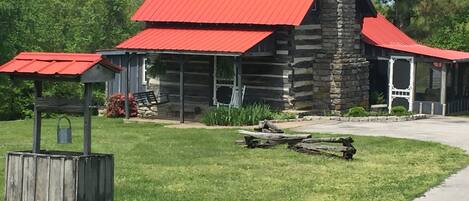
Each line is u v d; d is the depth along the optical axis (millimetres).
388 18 46594
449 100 31734
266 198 14664
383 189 15555
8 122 29797
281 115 27953
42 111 12312
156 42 29000
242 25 29188
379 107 31578
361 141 22359
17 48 39438
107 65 12281
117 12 49875
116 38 48750
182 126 27062
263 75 29188
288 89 28797
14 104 38406
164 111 30953
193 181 16297
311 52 29719
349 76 29938
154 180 16328
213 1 30594
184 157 19422
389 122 28000
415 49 32094
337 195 14977
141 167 17875
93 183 11953
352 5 30188
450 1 44781
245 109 27406
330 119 28453
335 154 19906
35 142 12281
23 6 40500
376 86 33344
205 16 29828
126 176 16734
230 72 29188
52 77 12094
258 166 18188
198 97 30312
